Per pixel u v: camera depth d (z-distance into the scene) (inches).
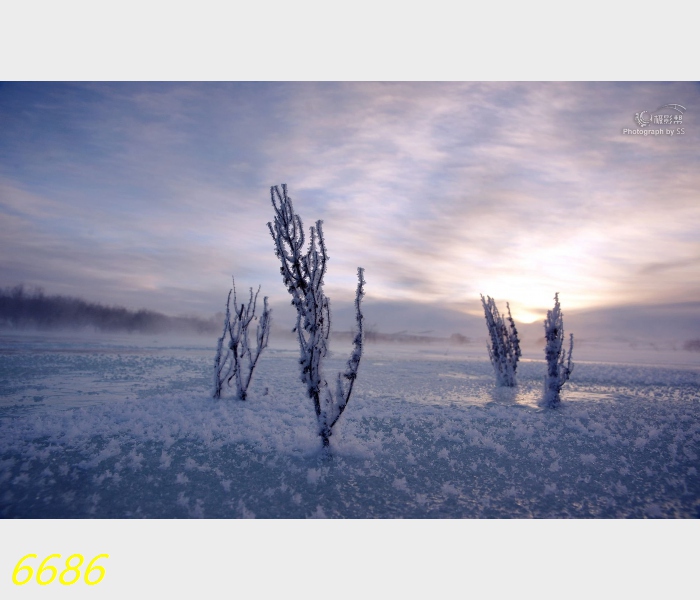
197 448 213.0
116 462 189.2
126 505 149.9
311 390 210.8
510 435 260.2
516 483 178.7
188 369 595.5
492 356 521.3
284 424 272.5
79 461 189.0
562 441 248.7
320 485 170.9
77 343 1040.2
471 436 253.4
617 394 458.6
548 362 374.9
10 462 182.4
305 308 216.5
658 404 391.5
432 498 162.2
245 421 269.0
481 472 191.0
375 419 300.0
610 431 275.6
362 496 162.1
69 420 258.8
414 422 290.4
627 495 168.4
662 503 161.3
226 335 364.8
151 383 439.8
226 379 365.1
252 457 200.7
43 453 195.5
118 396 356.8
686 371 742.5
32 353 694.5
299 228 226.2
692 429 281.9
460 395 432.5
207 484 168.6
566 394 453.7
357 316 216.8
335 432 213.6
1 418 265.1
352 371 212.8
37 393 355.3
